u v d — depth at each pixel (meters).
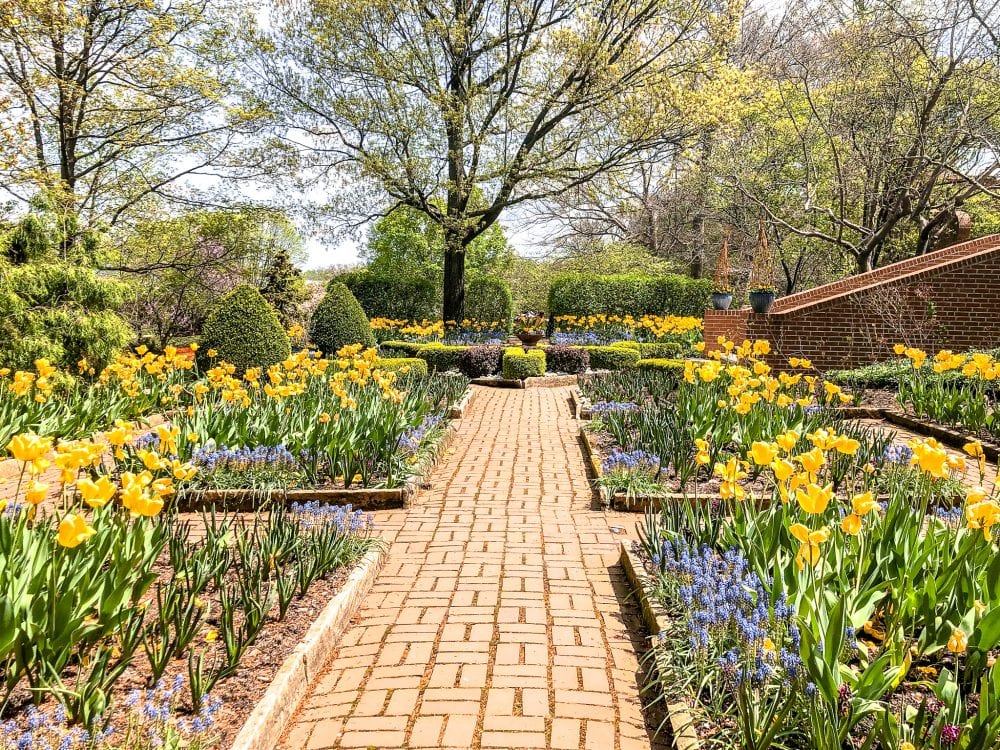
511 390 14.16
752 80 20.56
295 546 4.05
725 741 2.49
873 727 2.24
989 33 16.14
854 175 20.06
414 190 19.97
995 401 8.16
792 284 23.78
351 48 18.67
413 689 3.12
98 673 2.51
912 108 18.30
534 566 4.61
